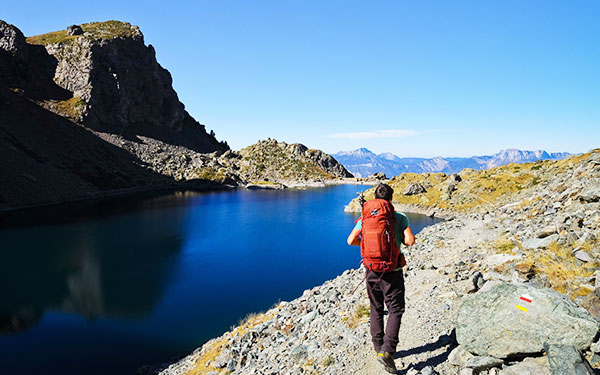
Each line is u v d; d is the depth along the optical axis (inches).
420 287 399.5
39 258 1845.5
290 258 1882.4
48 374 741.3
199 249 2092.8
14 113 5393.7
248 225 2930.6
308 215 3484.3
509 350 184.1
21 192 3875.5
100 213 3459.6
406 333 273.0
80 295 1305.4
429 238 786.2
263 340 455.2
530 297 196.7
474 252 495.2
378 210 195.2
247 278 1523.1
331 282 711.7
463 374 188.5
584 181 601.0
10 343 897.5
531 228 497.7
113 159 6387.8
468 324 208.1
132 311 1135.6
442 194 2903.5
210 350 622.2
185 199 4904.0
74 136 6082.7
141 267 1696.6
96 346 880.3
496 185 2608.3
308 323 440.5
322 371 258.4
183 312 1128.8
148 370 708.7
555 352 162.2
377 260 191.0
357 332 305.7
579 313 178.7
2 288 1382.9
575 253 307.4
